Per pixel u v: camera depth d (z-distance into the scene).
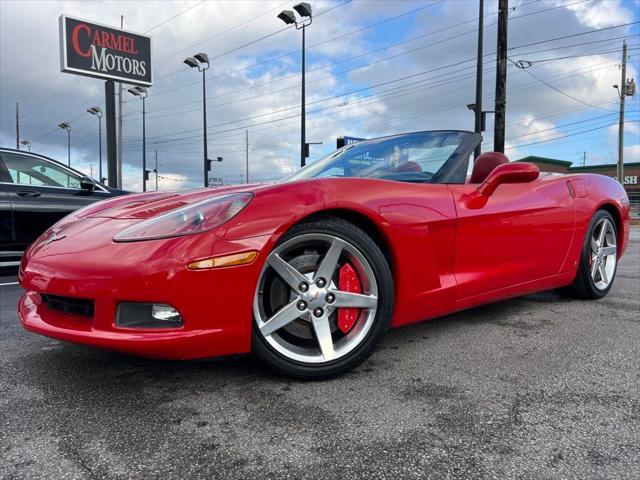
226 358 1.96
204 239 1.83
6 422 1.76
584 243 3.40
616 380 2.10
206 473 1.44
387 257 2.28
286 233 1.99
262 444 1.60
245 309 1.88
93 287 1.83
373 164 2.94
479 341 2.66
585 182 3.47
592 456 1.51
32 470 1.46
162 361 2.38
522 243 2.84
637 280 4.52
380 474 1.43
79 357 2.46
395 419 1.76
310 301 2.08
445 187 2.50
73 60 18.08
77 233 2.17
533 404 1.88
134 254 1.82
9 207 5.27
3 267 6.23
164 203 2.35
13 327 3.10
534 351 2.49
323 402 1.90
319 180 2.12
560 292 3.67
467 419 1.76
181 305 1.78
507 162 2.92
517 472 1.43
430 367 2.27
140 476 1.42
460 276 2.52
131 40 19.58
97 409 1.86
